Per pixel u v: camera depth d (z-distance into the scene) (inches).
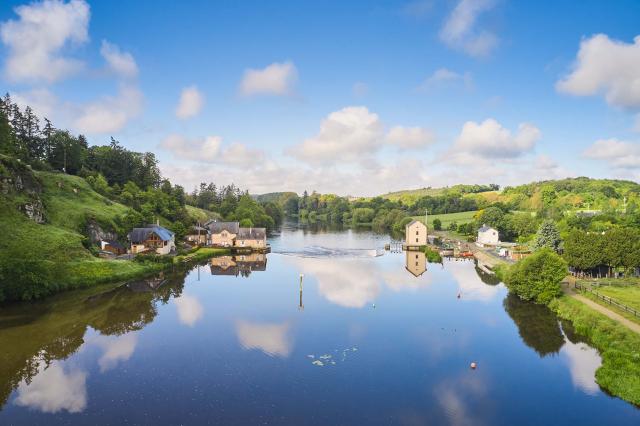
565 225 5036.9
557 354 1525.6
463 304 2197.3
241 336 1684.3
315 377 1326.3
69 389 1240.2
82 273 2640.3
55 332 1732.3
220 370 1368.1
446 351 1551.4
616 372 1304.1
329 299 2285.9
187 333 1718.8
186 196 7652.6
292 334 1711.4
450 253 4168.3
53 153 4867.1
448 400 1194.6
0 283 2133.4
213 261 3794.3
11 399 1180.5
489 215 5890.8
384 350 1555.1
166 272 3144.7
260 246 4574.3
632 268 2554.1
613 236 2549.2
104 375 1332.4
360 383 1289.4
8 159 3201.3
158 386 1258.0
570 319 1883.6
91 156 5634.8
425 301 2257.6
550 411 1144.2
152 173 6609.3
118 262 2950.3
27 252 2539.4
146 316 1957.4
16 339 1652.3
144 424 1053.8
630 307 1835.6
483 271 3245.6
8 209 2869.1
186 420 1074.7
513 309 2105.1
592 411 1145.4
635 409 1155.3
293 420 1080.8
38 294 2237.9
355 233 6988.2
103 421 1067.9
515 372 1380.4
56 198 3698.3
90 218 3595.0
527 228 5319.9
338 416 1103.0
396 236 6407.5
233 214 6540.4
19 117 4901.6
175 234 4407.0
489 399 1205.7
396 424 1072.8
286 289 2546.8
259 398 1190.9
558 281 2165.4
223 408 1135.0
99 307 2111.2
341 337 1681.8
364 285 2677.2
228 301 2241.6
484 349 1573.6
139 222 4030.5
